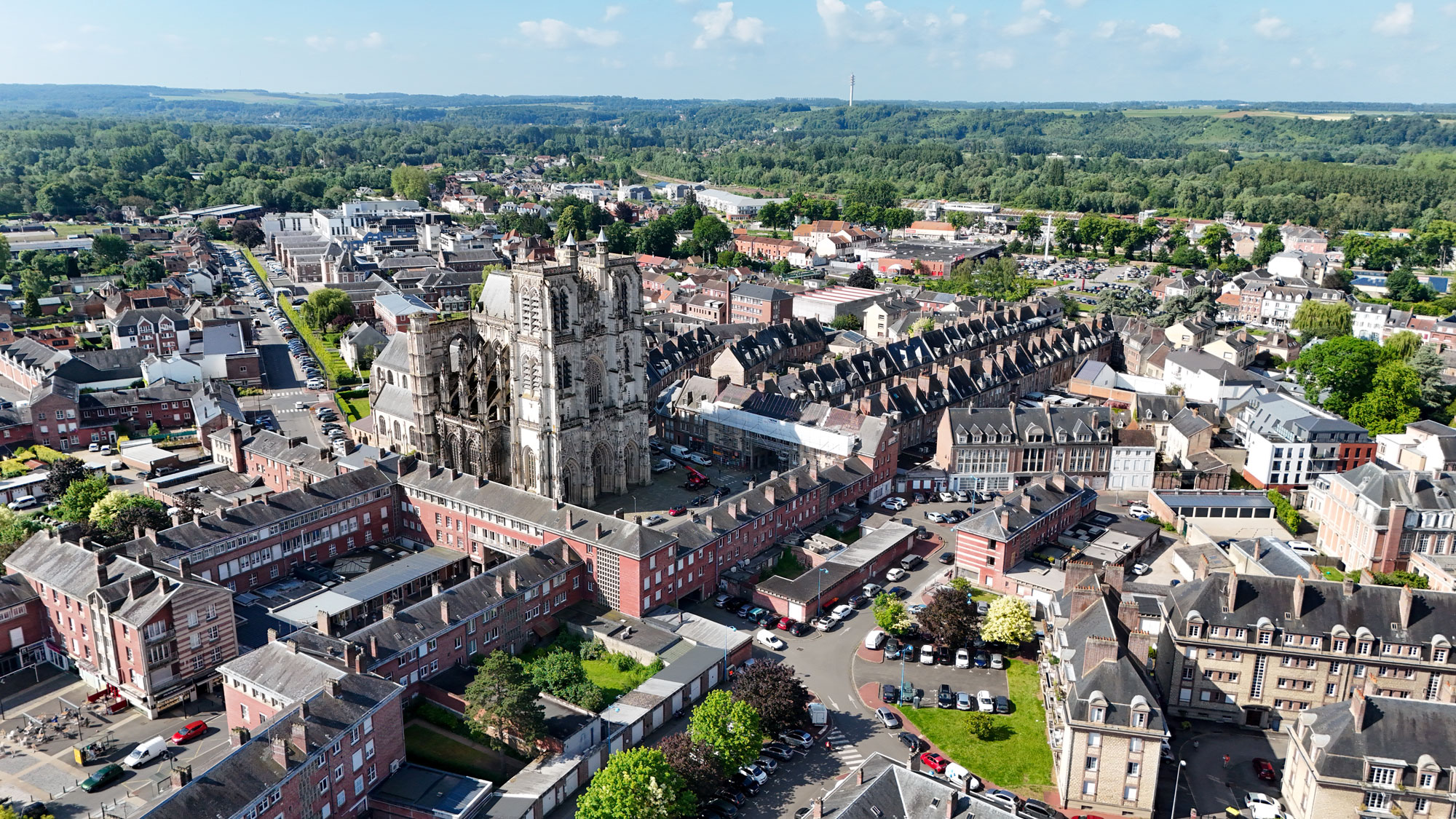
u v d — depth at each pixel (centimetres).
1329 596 14112
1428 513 17900
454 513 18888
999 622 15525
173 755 13112
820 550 18938
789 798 12444
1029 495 19312
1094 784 12206
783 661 15712
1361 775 11350
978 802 10362
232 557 16750
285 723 11225
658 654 15262
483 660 14925
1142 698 11962
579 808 11231
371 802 11981
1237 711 14300
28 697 14525
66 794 12275
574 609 16788
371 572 17650
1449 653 13550
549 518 17438
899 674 15400
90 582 14550
